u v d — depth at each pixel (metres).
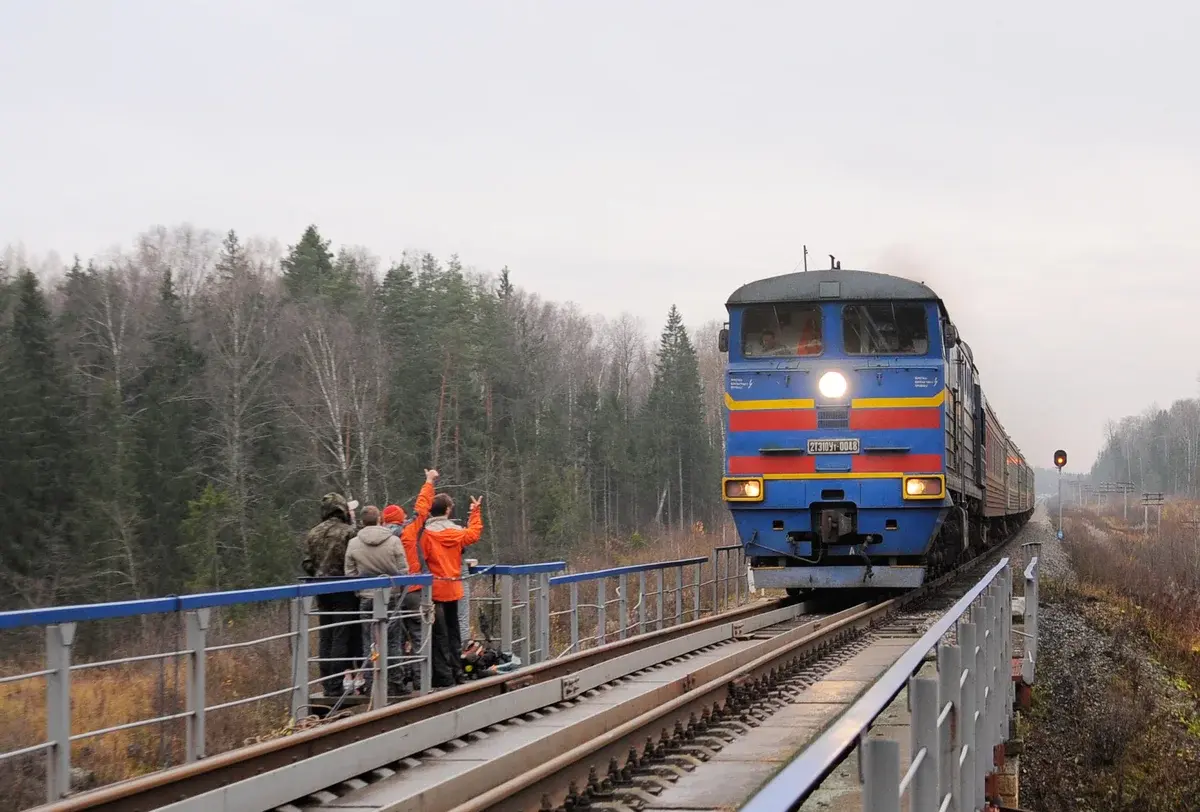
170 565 45.31
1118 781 16.95
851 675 13.48
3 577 40.69
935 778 5.48
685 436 81.56
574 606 15.27
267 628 16.33
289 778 7.89
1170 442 183.88
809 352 18.20
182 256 73.31
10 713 9.12
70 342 55.16
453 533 12.44
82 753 9.20
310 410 51.84
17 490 42.34
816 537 18.28
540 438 65.94
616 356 107.50
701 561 20.36
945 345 17.94
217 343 53.78
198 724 8.38
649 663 14.70
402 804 7.03
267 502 47.44
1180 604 31.56
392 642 12.11
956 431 19.58
